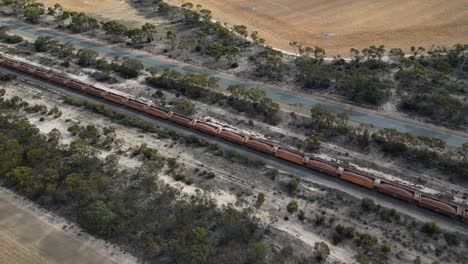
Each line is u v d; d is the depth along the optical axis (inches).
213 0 7401.6
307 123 3843.5
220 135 3609.7
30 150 3152.1
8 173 2960.1
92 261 2491.4
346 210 2883.9
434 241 2642.7
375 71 4660.4
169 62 5068.9
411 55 5152.6
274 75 4692.4
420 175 3198.8
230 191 3034.0
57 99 4200.3
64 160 3225.9
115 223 2655.0
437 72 4431.6
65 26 6038.4
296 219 2802.7
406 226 2753.4
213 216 2783.0
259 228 2716.5
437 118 3890.3
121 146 3472.0
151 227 2657.5
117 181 3014.3
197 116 3971.5
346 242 2632.9
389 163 3334.2
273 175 3189.0
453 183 3112.7
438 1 6761.8
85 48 5064.0
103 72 4658.0
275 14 6727.4
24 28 5949.8
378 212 2851.9
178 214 2748.5
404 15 6387.8
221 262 2411.4
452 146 3503.9
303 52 5251.0
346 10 6722.4
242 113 4001.0
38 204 2883.9
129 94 4320.9
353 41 5674.2
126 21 6274.6
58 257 2516.0
